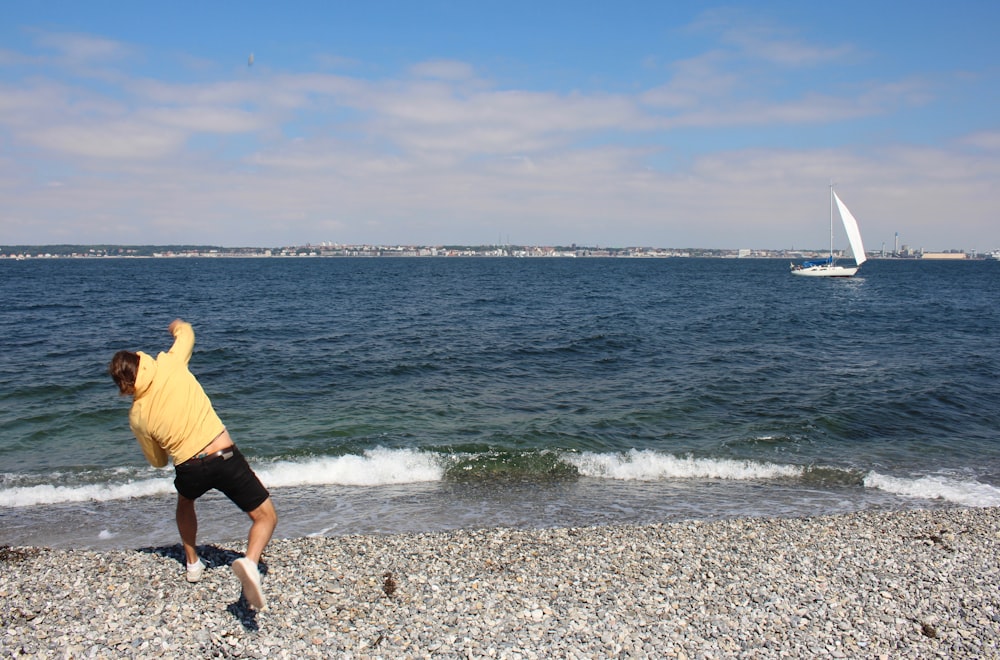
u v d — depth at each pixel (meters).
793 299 53.47
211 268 133.38
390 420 13.84
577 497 9.88
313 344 24.22
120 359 4.83
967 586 6.42
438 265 172.62
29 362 19.67
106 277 85.50
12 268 125.88
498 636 5.26
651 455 11.80
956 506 9.63
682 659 5.00
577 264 192.88
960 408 15.45
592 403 15.59
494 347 24.00
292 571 6.45
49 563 6.62
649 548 7.33
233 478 5.00
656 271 127.06
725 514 9.22
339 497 9.76
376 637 5.21
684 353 23.38
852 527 8.18
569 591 6.14
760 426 13.72
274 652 4.97
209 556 6.80
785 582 6.43
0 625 5.34
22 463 10.90
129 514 8.83
